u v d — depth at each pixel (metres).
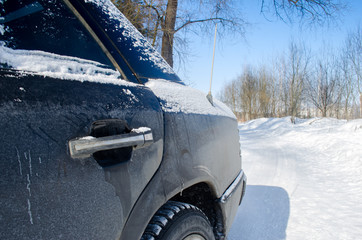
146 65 1.23
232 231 2.61
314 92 31.02
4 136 0.55
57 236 0.61
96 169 0.73
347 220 2.83
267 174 5.20
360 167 5.23
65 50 0.85
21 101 0.60
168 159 1.03
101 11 1.10
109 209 0.75
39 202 0.58
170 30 6.19
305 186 4.27
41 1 0.85
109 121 0.78
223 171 1.62
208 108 1.59
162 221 1.02
